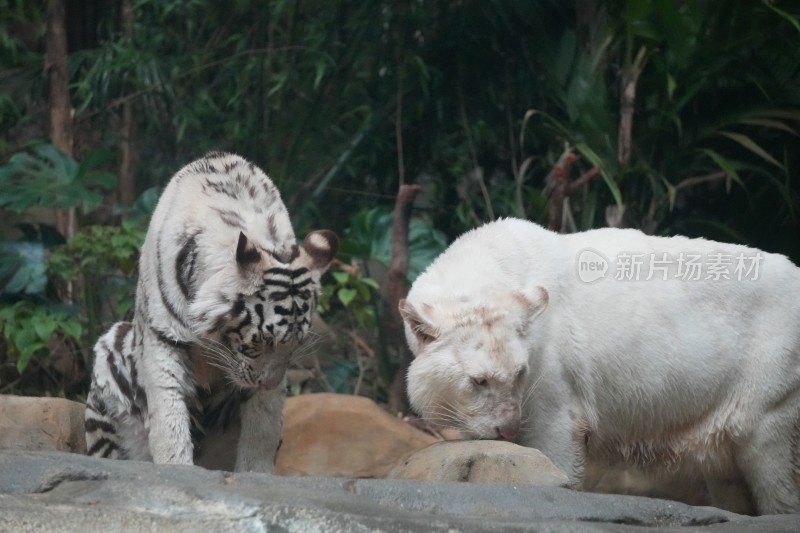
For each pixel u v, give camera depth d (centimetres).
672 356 701
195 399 678
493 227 716
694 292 712
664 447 725
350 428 855
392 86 1345
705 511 530
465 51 1337
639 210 1102
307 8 1348
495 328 631
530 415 674
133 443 722
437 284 676
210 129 1372
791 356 709
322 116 1327
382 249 1148
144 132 1380
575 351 687
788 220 1136
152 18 1339
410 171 1368
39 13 1378
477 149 1347
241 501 454
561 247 709
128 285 1107
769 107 1071
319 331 1167
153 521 439
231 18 1377
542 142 1286
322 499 474
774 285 720
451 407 640
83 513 439
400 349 1038
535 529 453
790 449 711
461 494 512
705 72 1056
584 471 684
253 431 681
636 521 513
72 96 1360
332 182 1347
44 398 796
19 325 1023
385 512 466
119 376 720
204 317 627
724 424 714
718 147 1135
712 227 1117
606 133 1084
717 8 1046
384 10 1328
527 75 1320
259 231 655
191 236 646
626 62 1064
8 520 429
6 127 1355
